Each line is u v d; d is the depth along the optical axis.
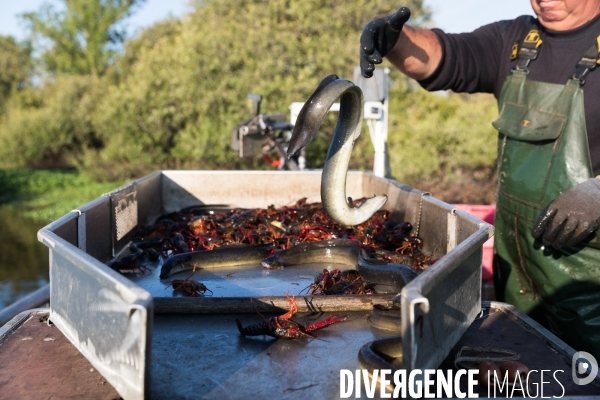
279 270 3.23
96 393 1.80
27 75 40.53
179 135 20.22
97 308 1.77
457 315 2.02
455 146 16.30
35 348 2.13
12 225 15.95
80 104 27.16
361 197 5.10
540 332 2.25
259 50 19.55
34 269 11.38
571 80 3.14
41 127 27.20
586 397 1.73
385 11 21.30
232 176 4.98
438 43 3.82
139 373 1.52
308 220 4.10
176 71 19.95
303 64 19.56
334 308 2.46
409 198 3.79
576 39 3.24
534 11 3.41
